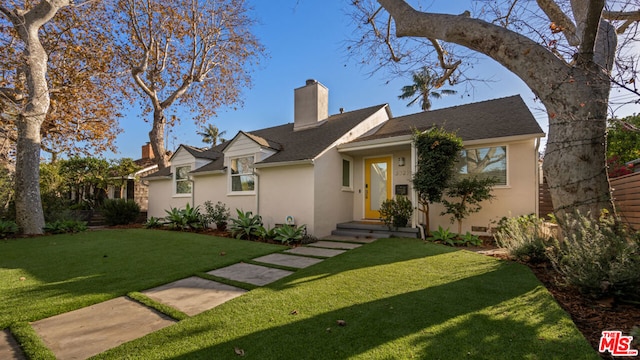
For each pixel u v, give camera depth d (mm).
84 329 2764
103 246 7203
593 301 3254
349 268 4887
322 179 9164
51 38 12227
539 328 2592
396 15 5773
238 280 4379
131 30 13812
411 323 2748
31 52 9938
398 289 3746
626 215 6016
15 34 10875
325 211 9234
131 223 14469
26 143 9836
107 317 3045
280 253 6465
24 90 11539
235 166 11281
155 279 4375
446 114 11375
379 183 10477
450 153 7871
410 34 5688
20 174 9727
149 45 13992
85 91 13766
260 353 2264
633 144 11227
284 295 3594
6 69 11430
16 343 2529
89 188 18438
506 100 10875
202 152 13914
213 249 6816
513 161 8133
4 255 6137
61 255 6117
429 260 5344
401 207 8594
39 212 10000
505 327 2625
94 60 13039
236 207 11094
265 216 10047
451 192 8258
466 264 4992
